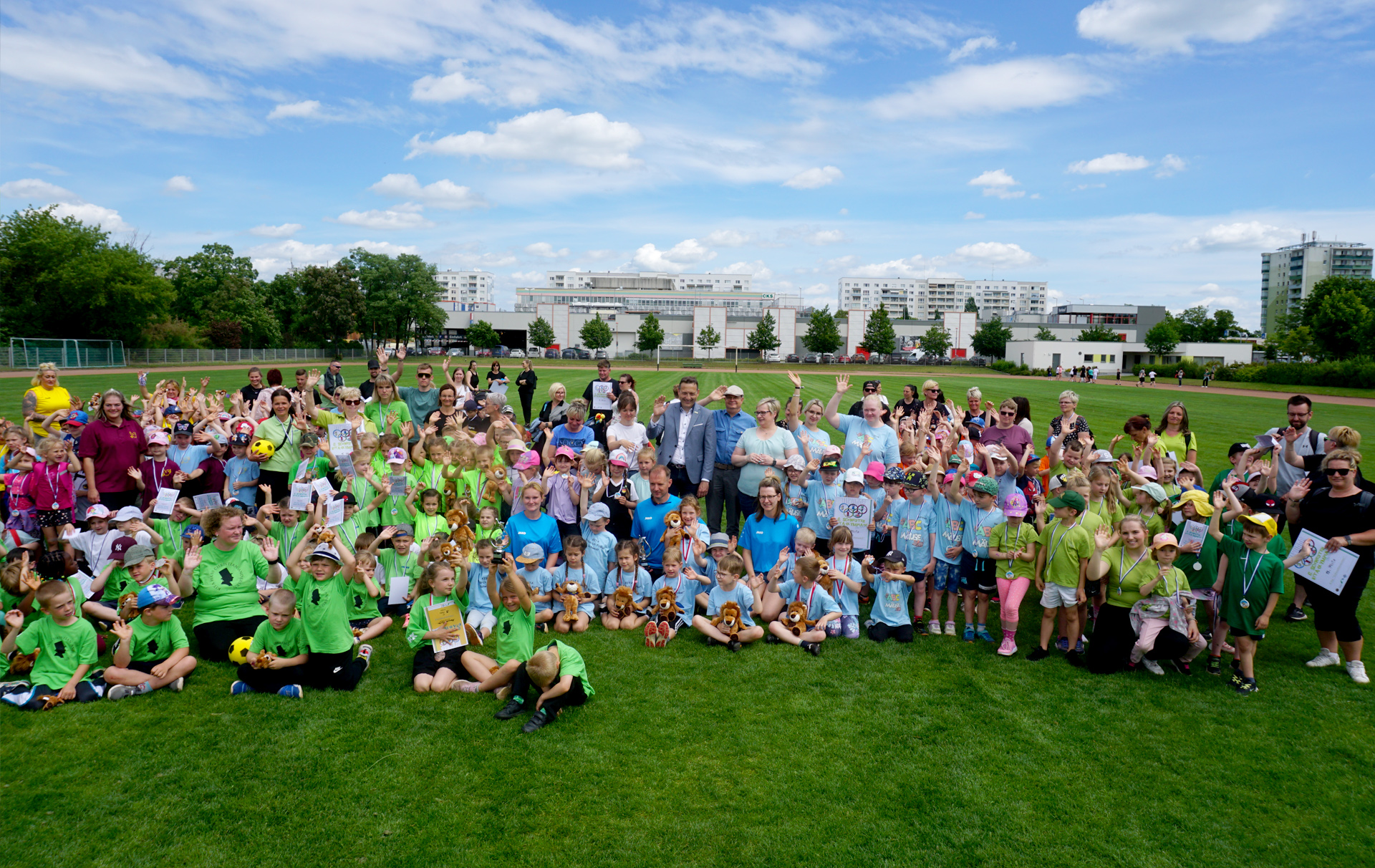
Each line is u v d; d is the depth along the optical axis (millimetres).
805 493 9148
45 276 58562
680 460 9781
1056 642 7539
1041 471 10070
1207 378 60750
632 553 8023
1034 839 4539
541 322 112188
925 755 5434
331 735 5613
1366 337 67375
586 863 4301
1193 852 4453
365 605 7711
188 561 7039
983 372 87188
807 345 107438
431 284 100562
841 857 4371
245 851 4363
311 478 9242
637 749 5477
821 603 7562
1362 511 6691
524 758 5340
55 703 5949
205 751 5371
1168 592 6656
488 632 7352
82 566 7691
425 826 4594
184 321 82375
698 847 4449
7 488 8609
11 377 43688
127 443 9352
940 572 7820
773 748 5520
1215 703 6273
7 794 4836
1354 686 6594
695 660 7105
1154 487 7434
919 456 8844
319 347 93812
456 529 7953
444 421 11547
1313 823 4715
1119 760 5391
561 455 8883
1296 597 8211
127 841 4434
